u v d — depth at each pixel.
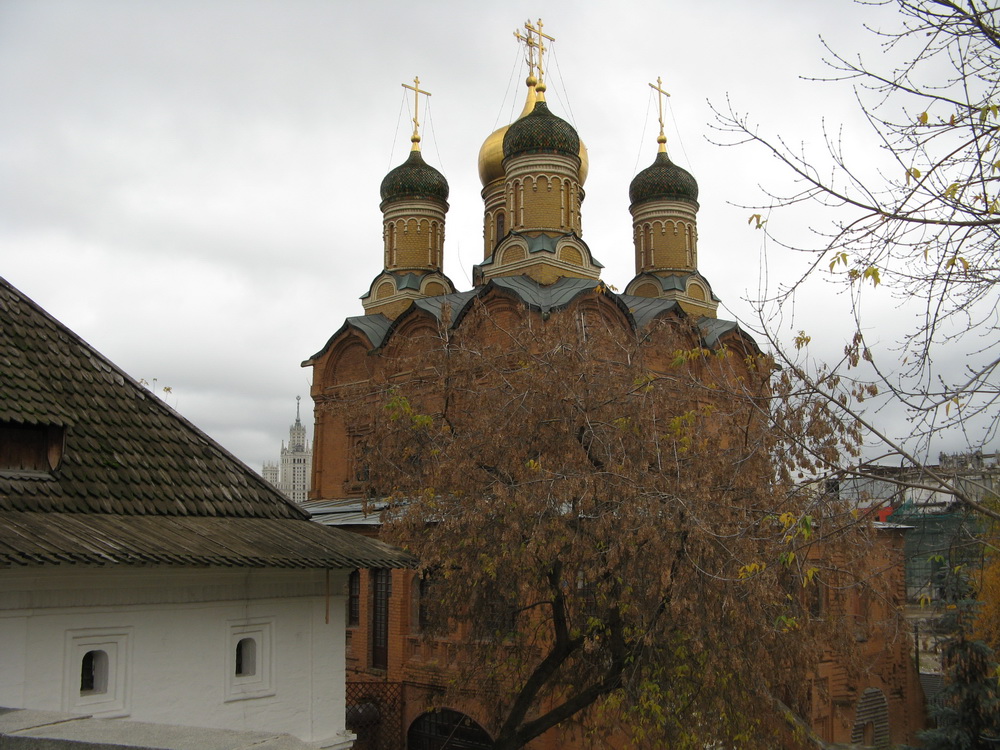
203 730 5.32
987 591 16.19
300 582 11.25
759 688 11.88
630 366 13.20
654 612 11.52
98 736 5.21
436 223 33.53
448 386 14.09
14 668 8.54
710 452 11.94
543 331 14.30
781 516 8.34
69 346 11.30
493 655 13.85
